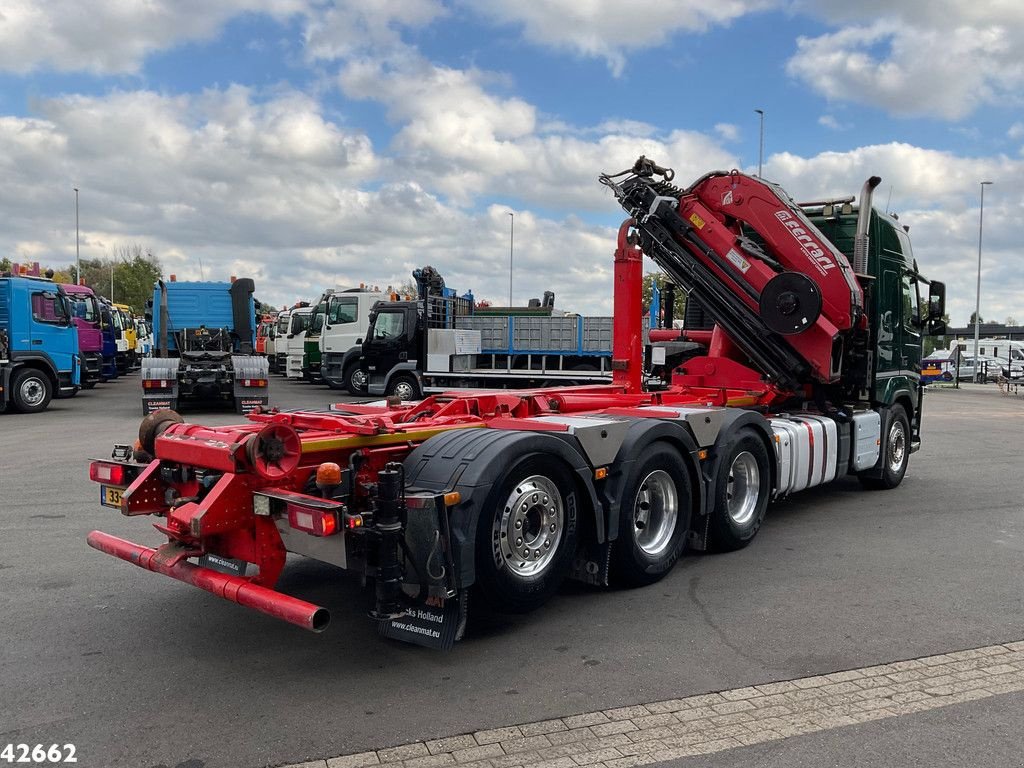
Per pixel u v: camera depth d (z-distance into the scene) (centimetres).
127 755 330
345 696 387
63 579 570
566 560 490
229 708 373
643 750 335
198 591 545
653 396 745
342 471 452
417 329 2008
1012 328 7494
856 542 694
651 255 880
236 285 1942
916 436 1023
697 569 610
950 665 427
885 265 890
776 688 397
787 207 803
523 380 1864
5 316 1770
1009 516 803
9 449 1208
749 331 834
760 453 675
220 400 1881
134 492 467
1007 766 322
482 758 328
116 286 7506
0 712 368
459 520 420
